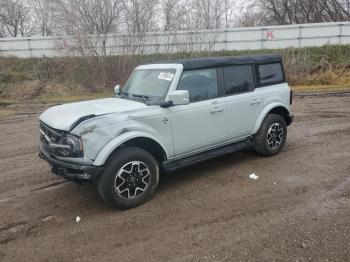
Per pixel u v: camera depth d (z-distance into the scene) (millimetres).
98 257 3609
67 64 21203
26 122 11219
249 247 3615
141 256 3582
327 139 7582
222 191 5078
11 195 5309
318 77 19609
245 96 5934
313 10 36406
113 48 21344
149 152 5070
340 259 3342
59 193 5305
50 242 3936
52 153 4703
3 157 7348
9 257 3674
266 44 22641
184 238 3871
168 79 5121
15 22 37438
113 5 23078
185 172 5918
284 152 6766
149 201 4852
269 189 5059
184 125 5117
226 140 5793
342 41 22000
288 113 6805
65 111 4875
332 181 5230
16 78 20422
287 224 4035
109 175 4406
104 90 19297
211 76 5539
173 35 22062
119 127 4449
